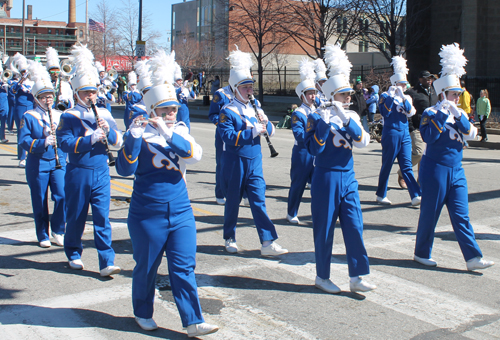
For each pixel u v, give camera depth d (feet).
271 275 18.12
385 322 14.49
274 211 27.09
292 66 182.91
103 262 17.70
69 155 17.44
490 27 86.02
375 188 32.78
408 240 22.08
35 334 13.69
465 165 41.81
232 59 20.26
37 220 20.90
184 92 37.83
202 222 25.03
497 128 62.49
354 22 86.89
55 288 16.83
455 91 18.43
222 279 17.72
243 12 112.57
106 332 13.85
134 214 13.42
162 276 18.12
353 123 15.81
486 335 13.78
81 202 17.53
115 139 17.75
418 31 93.97
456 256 20.08
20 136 19.97
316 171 16.43
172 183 13.41
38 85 20.10
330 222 16.34
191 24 240.94
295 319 14.67
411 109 27.66
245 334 13.79
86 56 17.31
